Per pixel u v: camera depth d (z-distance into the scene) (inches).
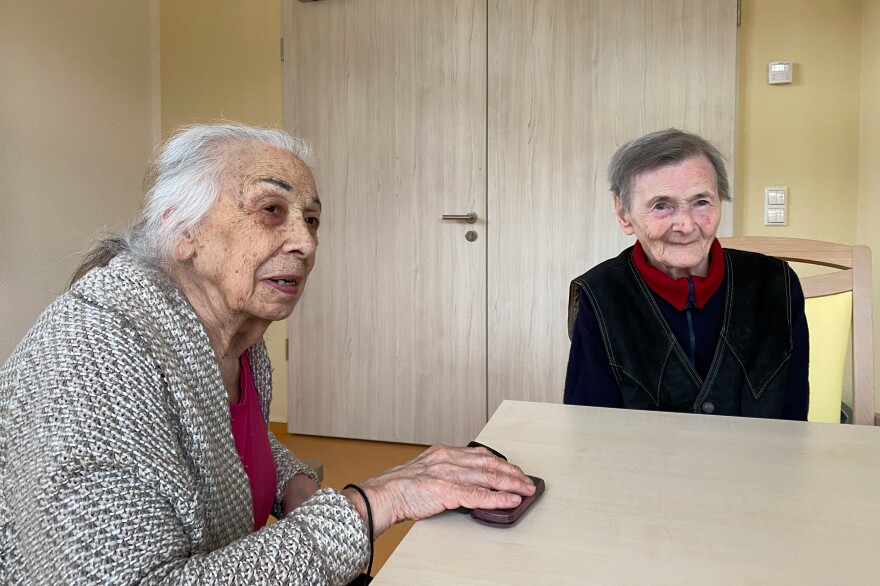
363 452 123.0
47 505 24.5
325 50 126.0
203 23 136.6
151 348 29.6
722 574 24.8
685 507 30.6
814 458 37.0
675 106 110.5
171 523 26.9
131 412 27.4
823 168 110.0
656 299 53.6
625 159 52.3
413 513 30.8
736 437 40.8
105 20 125.5
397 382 126.8
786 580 24.4
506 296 120.0
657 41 110.6
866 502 31.1
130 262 32.9
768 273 54.4
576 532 28.2
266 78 134.4
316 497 30.3
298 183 35.9
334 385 130.3
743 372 52.2
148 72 137.4
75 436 25.7
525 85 116.6
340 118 126.0
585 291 55.0
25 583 25.9
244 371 41.1
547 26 115.0
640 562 25.6
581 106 114.3
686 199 49.6
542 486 32.3
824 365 58.2
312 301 130.2
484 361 122.0
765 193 112.4
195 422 30.5
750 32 111.3
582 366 54.4
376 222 125.5
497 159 118.6
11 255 106.9
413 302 124.7
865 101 106.4
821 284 58.3
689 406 52.3
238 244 34.3
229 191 34.1
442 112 120.6
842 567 25.3
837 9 108.1
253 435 41.1
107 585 24.1
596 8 112.8
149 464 26.9
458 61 119.3
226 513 32.6
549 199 116.8
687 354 52.7
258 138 36.8
